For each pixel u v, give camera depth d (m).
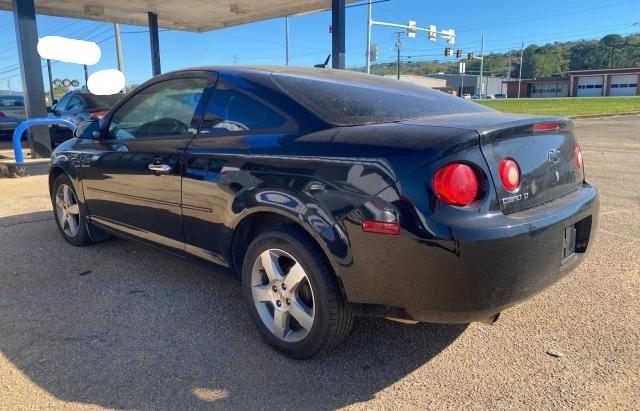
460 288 2.25
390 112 2.83
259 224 3.07
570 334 3.04
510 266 2.29
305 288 2.71
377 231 2.32
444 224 2.21
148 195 3.58
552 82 90.62
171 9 15.01
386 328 3.15
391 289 2.37
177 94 3.56
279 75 3.15
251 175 2.81
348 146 2.49
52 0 13.55
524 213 2.43
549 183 2.65
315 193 2.52
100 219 4.24
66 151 4.53
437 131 2.36
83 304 3.49
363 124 2.67
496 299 2.31
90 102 11.52
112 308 3.43
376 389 2.54
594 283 3.76
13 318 3.28
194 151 3.20
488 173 2.31
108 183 3.99
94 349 2.90
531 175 2.51
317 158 2.56
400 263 2.31
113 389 2.53
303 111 2.82
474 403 2.41
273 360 2.80
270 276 2.82
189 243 3.36
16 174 8.50
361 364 2.76
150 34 15.59
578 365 2.71
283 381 2.60
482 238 2.20
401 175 2.28
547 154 2.65
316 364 2.76
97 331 3.11
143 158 3.58
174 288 3.77
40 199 6.80
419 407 2.39
